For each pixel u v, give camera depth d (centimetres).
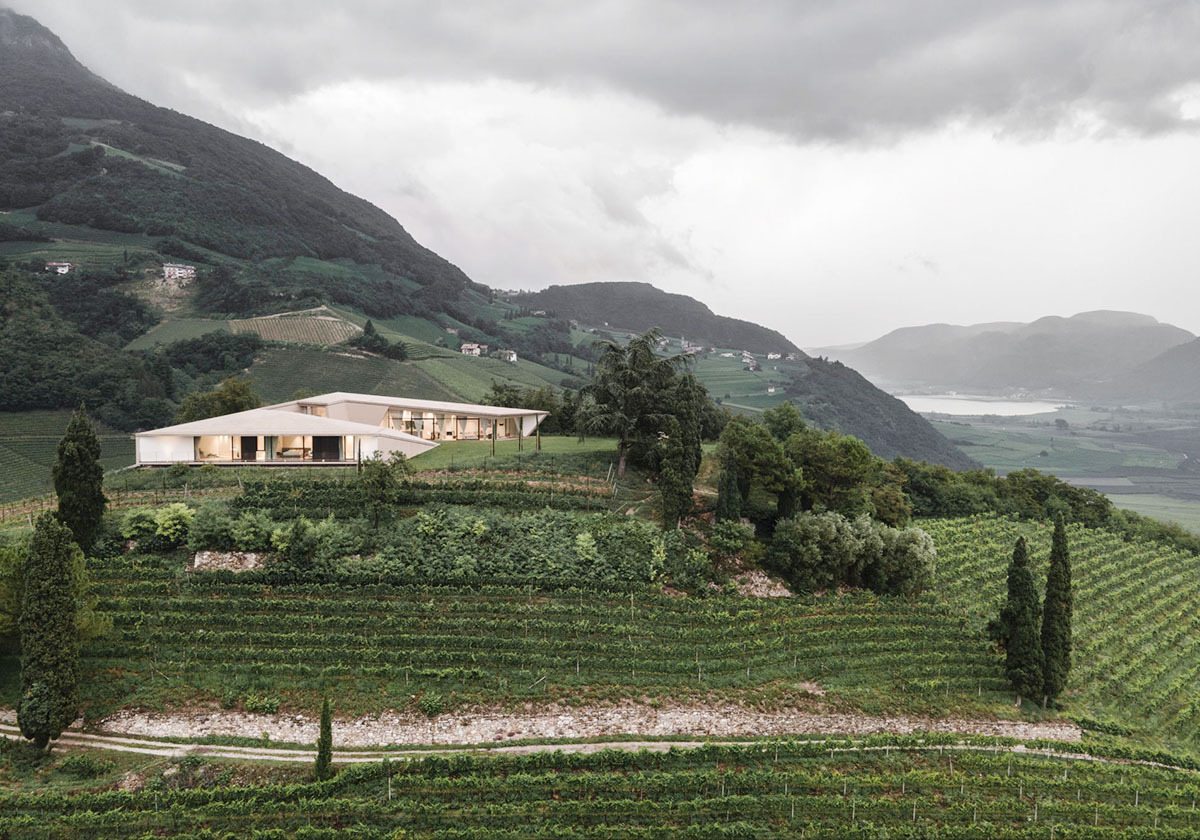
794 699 4788
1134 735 5159
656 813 3675
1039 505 10850
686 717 4497
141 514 5631
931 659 5422
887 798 3950
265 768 3797
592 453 8012
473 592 5347
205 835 3334
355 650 4694
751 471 6775
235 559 5488
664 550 5894
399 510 6344
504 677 4631
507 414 9531
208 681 4403
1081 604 7256
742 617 5447
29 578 3931
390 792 3662
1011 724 4900
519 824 3559
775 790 3928
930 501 10269
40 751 3838
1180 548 10369
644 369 7319
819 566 6125
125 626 4772
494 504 6550
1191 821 4050
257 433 7525
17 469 12306
